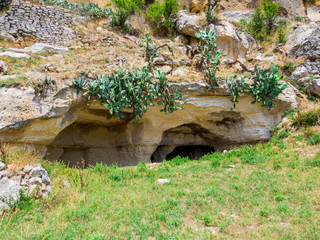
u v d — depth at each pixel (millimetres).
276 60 15352
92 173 8359
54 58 11258
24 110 8594
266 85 11938
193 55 14406
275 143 11383
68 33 13883
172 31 17469
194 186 6656
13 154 6914
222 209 5312
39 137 9211
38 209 5121
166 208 5266
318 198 5578
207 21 17000
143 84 10539
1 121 8094
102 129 13828
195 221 4812
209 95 12211
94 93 9938
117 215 4949
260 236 4188
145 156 13289
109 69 11227
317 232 4230
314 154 9461
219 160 9836
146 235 4211
